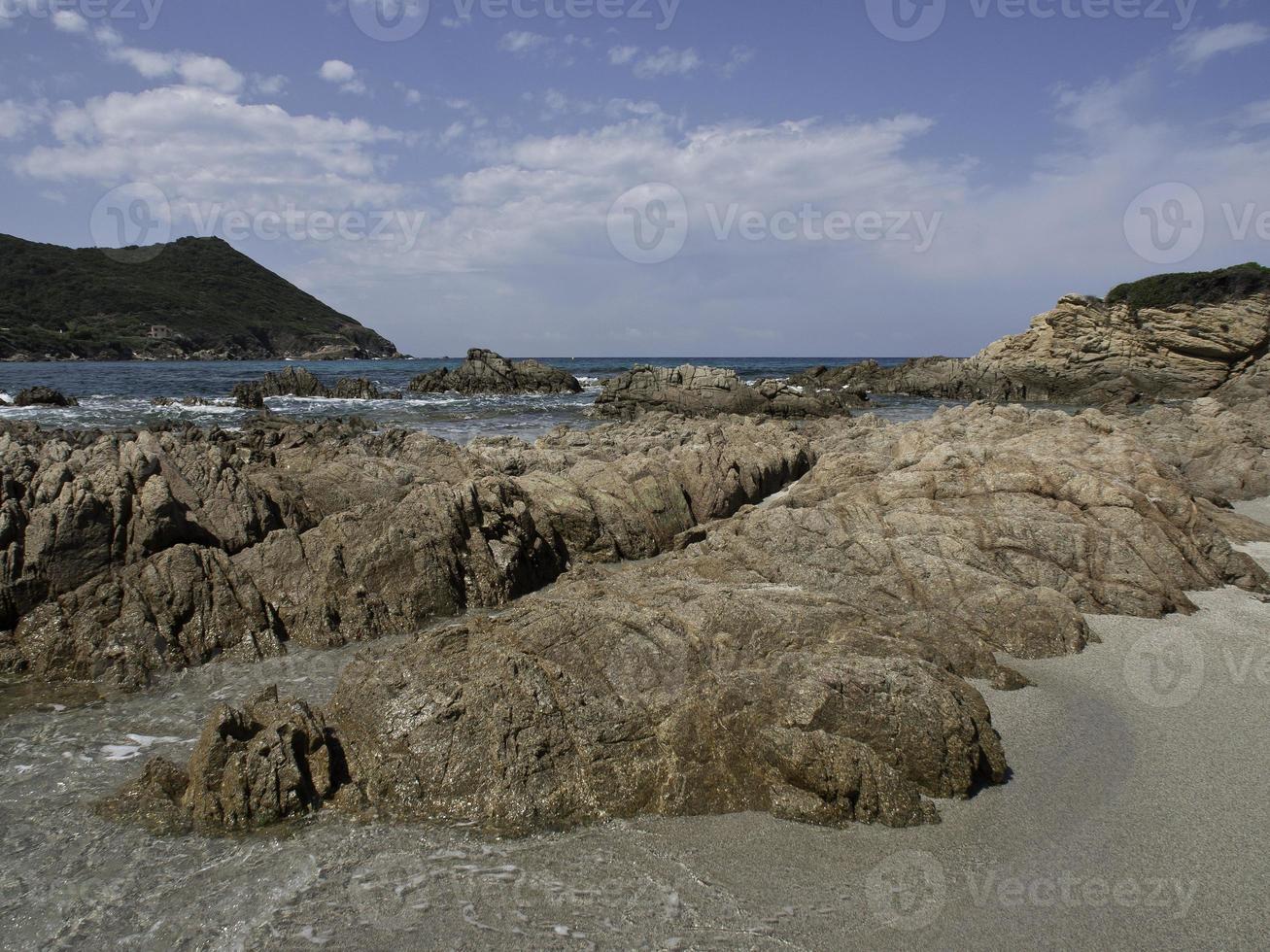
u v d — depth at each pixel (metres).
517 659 9.81
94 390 64.81
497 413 56.81
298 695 11.46
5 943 6.66
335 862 7.70
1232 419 30.77
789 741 8.69
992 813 8.47
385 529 14.95
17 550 13.17
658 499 20.00
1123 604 14.35
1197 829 8.17
